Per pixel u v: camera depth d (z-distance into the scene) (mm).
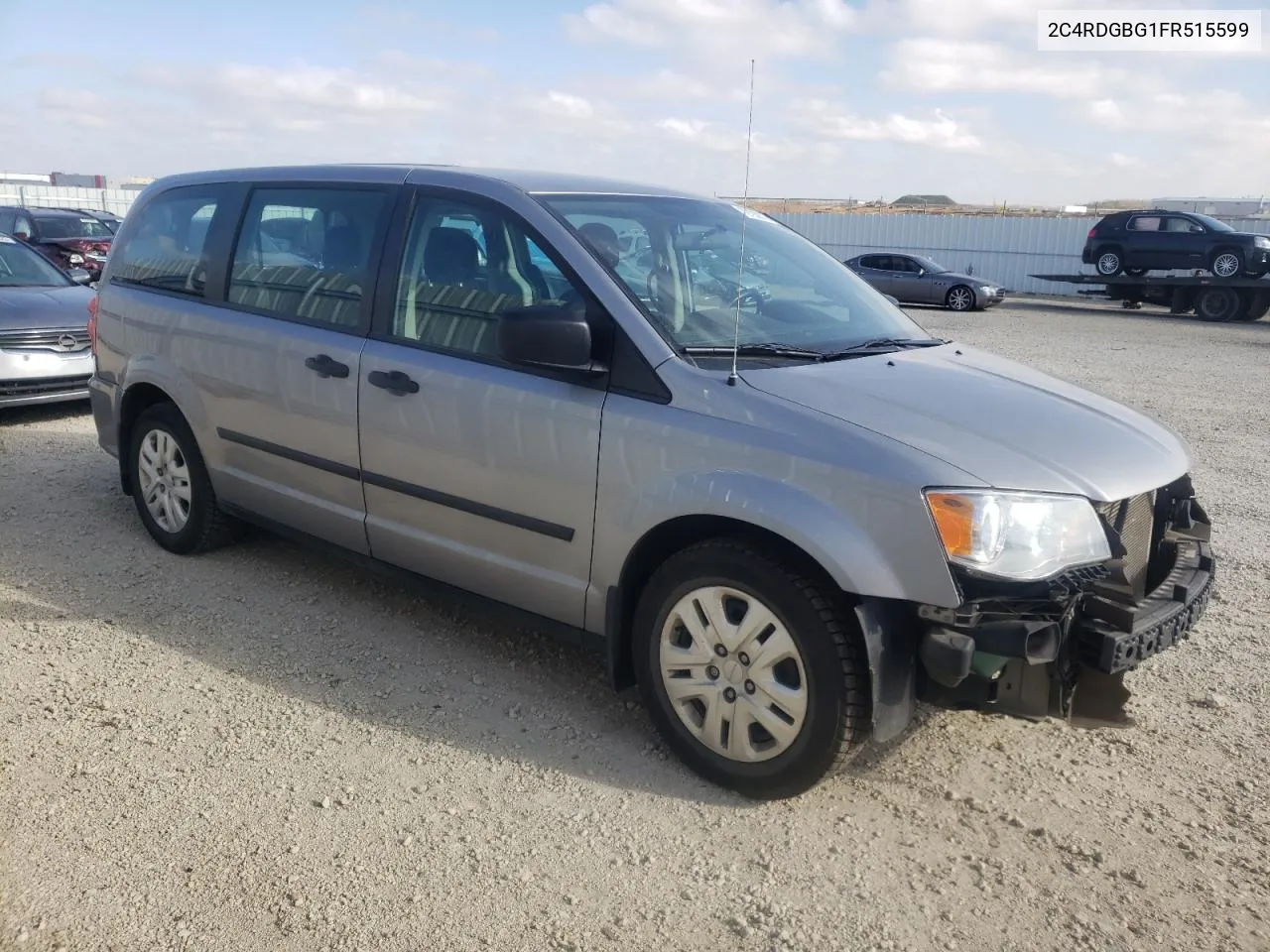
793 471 3012
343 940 2564
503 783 3287
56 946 2512
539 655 4219
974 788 3332
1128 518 3244
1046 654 2863
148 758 3355
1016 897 2805
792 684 3102
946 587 2832
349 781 3262
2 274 9109
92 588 4766
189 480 5062
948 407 3248
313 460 4336
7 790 3139
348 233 4270
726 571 3152
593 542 3441
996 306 26219
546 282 3596
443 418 3777
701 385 3230
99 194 35469
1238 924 2713
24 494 6242
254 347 4492
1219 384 12102
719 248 4098
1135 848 3033
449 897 2734
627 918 2680
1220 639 4531
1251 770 3475
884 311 4336
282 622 4465
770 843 3021
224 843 2928
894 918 2711
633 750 3521
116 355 5363
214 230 4883
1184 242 23672
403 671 4039
